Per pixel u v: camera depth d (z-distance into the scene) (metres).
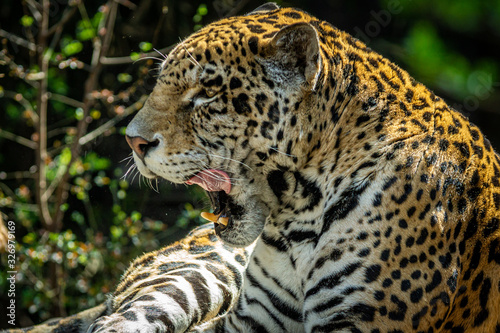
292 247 7.64
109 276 13.95
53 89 16.62
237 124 7.27
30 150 17.17
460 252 7.30
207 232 10.20
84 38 14.91
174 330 8.23
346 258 7.11
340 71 7.39
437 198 7.19
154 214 16.47
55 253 13.28
